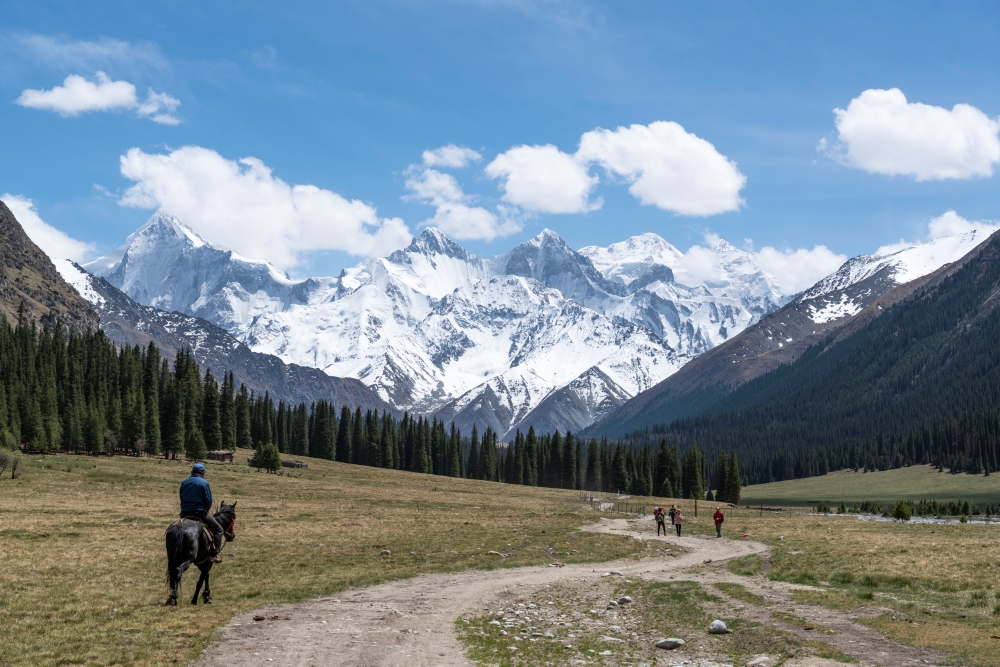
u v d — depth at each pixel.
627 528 73.19
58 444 141.75
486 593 31.41
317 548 45.50
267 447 148.38
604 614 27.45
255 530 54.47
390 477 170.75
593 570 40.94
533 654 20.52
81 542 43.47
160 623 22.33
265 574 34.88
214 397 177.75
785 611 26.47
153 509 69.44
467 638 22.11
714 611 27.11
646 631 24.38
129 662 18.09
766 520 88.25
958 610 26.09
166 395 169.00
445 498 113.75
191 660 18.39
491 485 179.62
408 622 24.09
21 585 28.47
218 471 130.88
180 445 155.50
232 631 21.61
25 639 19.98
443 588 32.56
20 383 150.12
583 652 21.09
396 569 38.22
